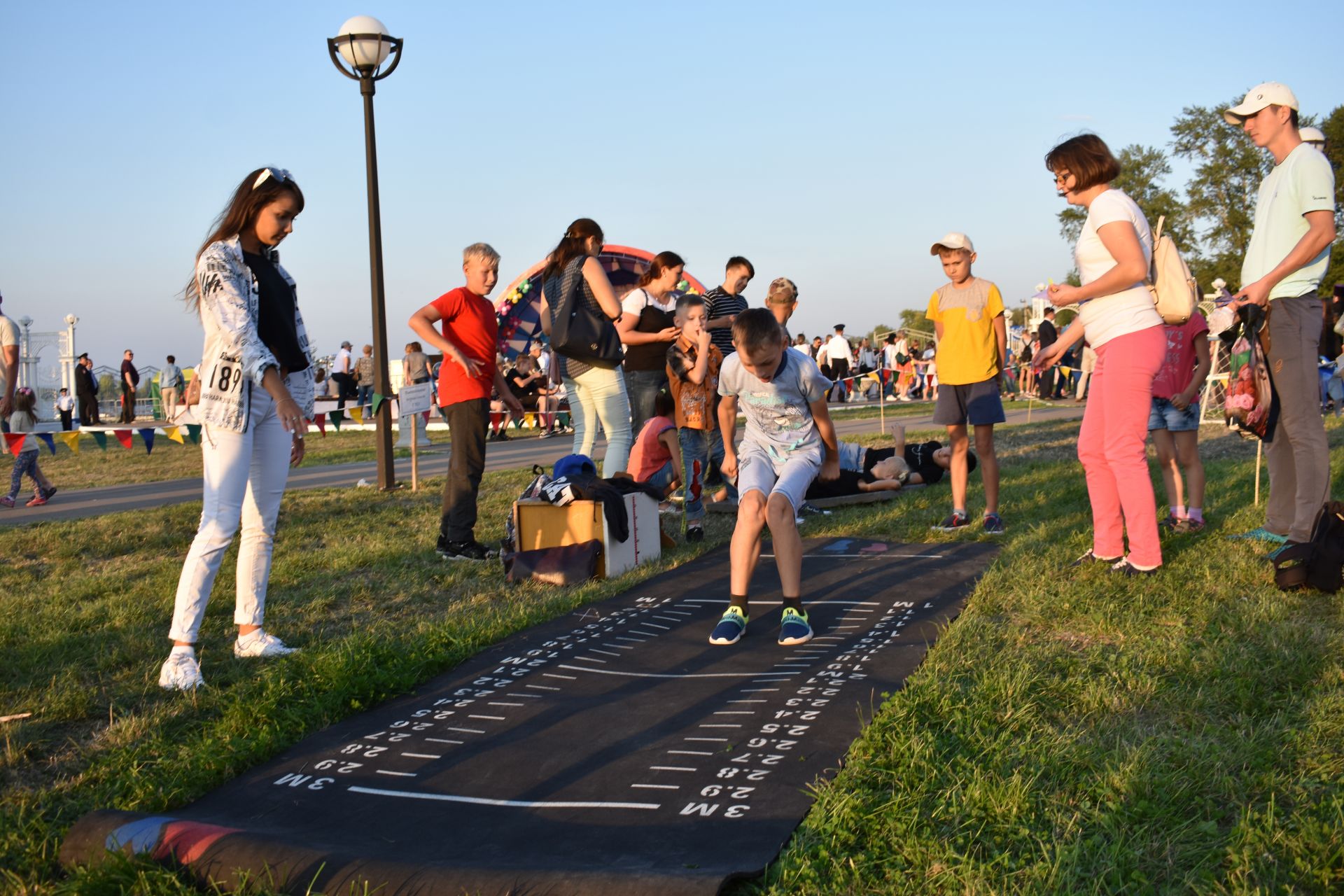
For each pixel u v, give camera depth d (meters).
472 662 4.23
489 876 2.31
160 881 2.43
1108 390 4.96
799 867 2.38
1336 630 3.92
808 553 6.27
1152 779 2.70
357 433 21.66
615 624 4.76
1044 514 6.98
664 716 3.50
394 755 3.28
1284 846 2.37
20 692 3.90
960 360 6.49
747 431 4.72
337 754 3.30
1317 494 4.94
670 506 7.91
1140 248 4.72
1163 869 2.34
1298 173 4.98
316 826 2.80
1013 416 18.36
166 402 24.86
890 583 5.29
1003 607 4.62
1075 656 3.78
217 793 3.04
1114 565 5.18
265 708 3.56
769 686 3.74
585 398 6.66
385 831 2.75
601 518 5.79
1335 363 12.04
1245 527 6.02
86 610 5.09
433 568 6.12
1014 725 3.12
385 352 9.61
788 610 4.40
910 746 2.96
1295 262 4.87
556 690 3.86
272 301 4.23
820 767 2.95
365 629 4.79
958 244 6.41
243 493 4.13
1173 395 6.09
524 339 25.09
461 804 2.89
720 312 7.98
